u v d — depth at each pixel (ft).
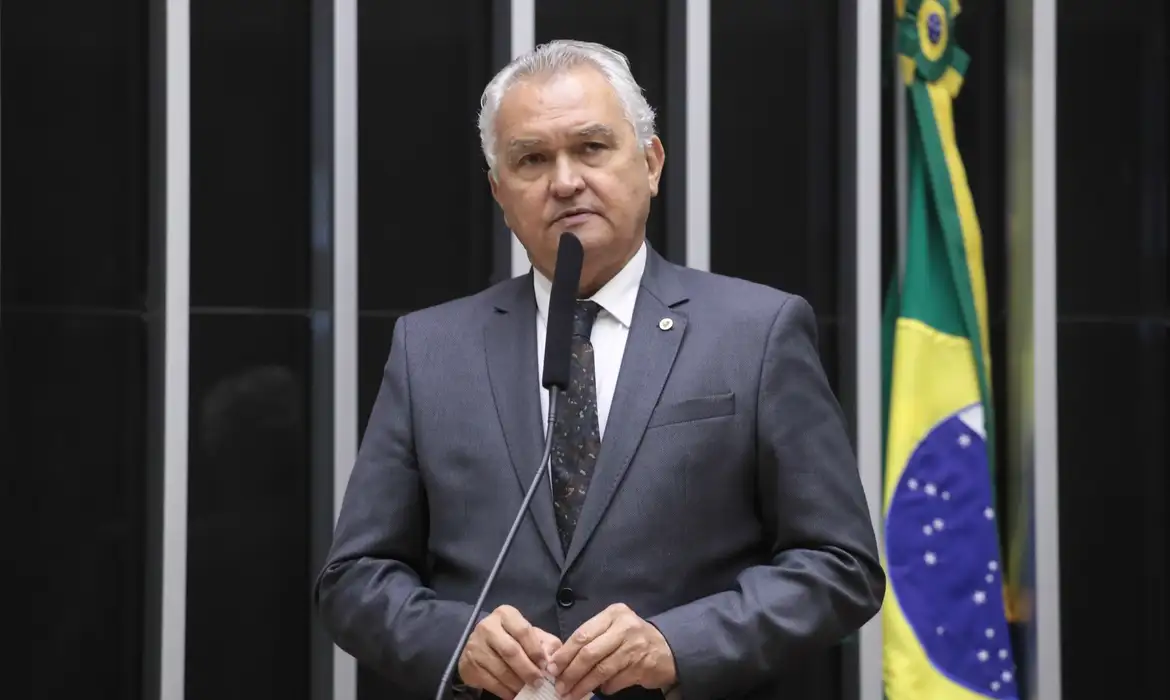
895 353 31.14
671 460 17.16
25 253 28.58
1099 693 32.94
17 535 28.37
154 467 29.01
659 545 16.99
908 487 30.60
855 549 17.28
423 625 17.04
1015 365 32.48
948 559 30.53
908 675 30.04
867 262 31.24
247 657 29.66
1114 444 33.17
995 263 33.09
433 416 18.29
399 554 18.62
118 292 29.17
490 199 31.07
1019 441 32.35
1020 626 32.09
